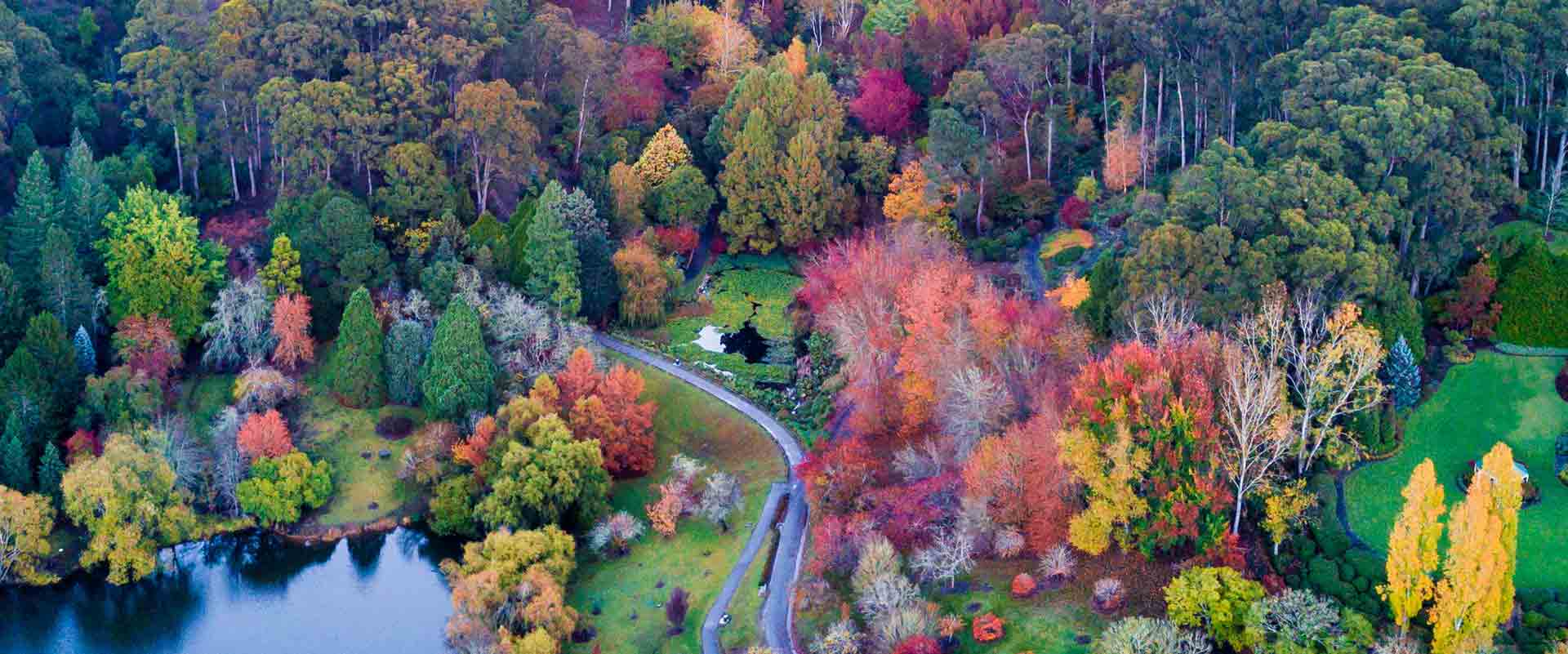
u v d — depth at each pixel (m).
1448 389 129.25
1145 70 169.88
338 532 135.00
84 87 178.88
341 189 163.00
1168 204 141.62
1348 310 119.75
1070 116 183.12
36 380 137.38
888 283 145.00
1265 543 116.06
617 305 166.50
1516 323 132.75
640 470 140.25
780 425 146.75
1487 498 97.38
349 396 147.62
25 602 127.19
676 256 177.12
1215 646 107.06
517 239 162.12
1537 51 143.88
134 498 129.75
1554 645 100.06
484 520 128.88
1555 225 141.62
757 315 169.88
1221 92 163.75
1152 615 110.56
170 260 150.50
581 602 123.06
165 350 146.50
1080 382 120.25
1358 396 122.38
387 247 164.25
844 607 114.81
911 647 107.62
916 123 189.88
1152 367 116.69
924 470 127.12
